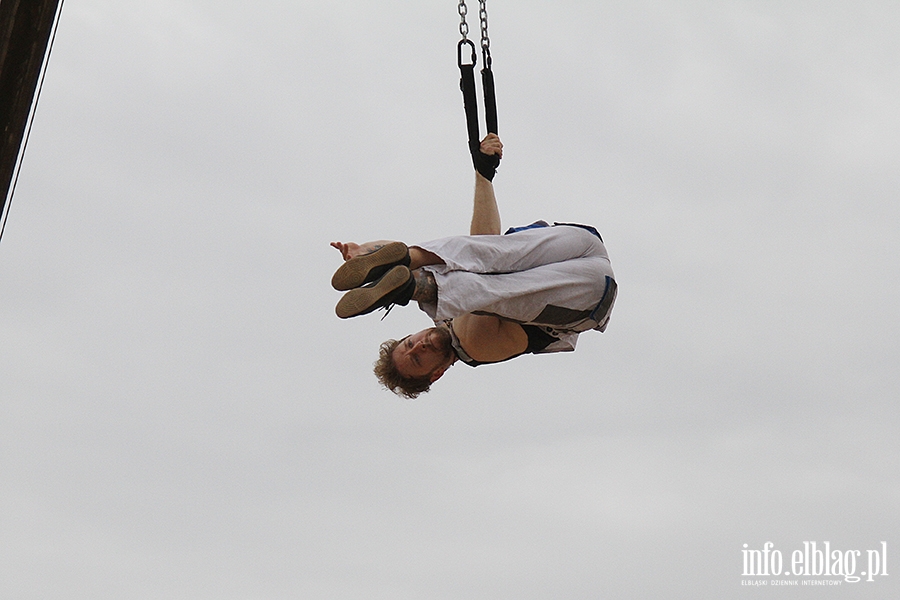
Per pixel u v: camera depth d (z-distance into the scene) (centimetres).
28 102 950
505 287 989
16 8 913
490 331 1052
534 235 1030
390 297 951
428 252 979
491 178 1105
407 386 1077
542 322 1035
